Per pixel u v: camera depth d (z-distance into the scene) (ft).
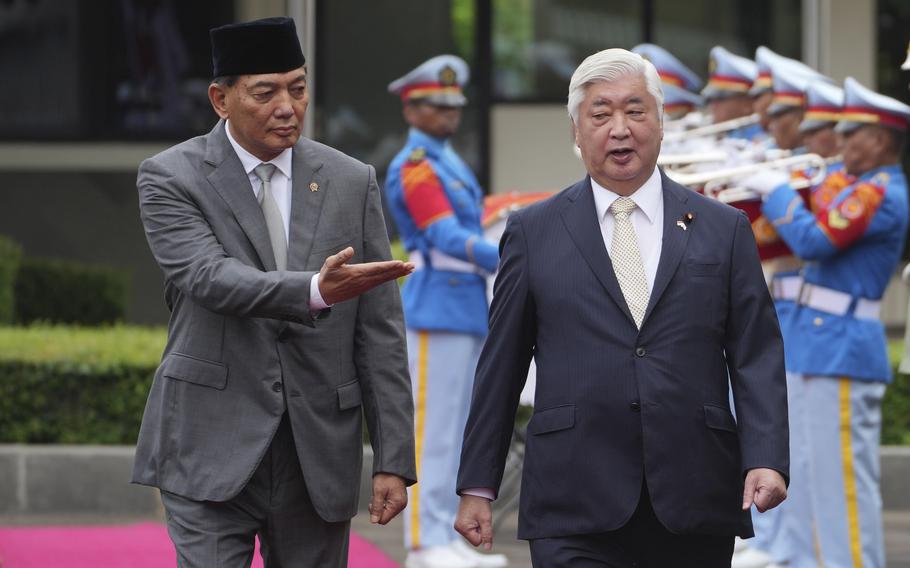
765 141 56.39
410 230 56.80
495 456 33.24
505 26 108.68
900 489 70.33
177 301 33.45
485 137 108.58
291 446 32.89
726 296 32.48
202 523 32.30
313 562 33.30
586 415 31.89
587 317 32.17
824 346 50.72
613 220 32.83
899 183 50.52
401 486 33.32
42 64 110.32
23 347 72.23
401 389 33.45
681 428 31.65
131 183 110.22
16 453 68.59
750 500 31.48
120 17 110.22
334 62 108.47
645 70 32.40
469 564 56.65
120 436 71.36
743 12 108.17
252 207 33.01
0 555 57.67
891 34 107.76
